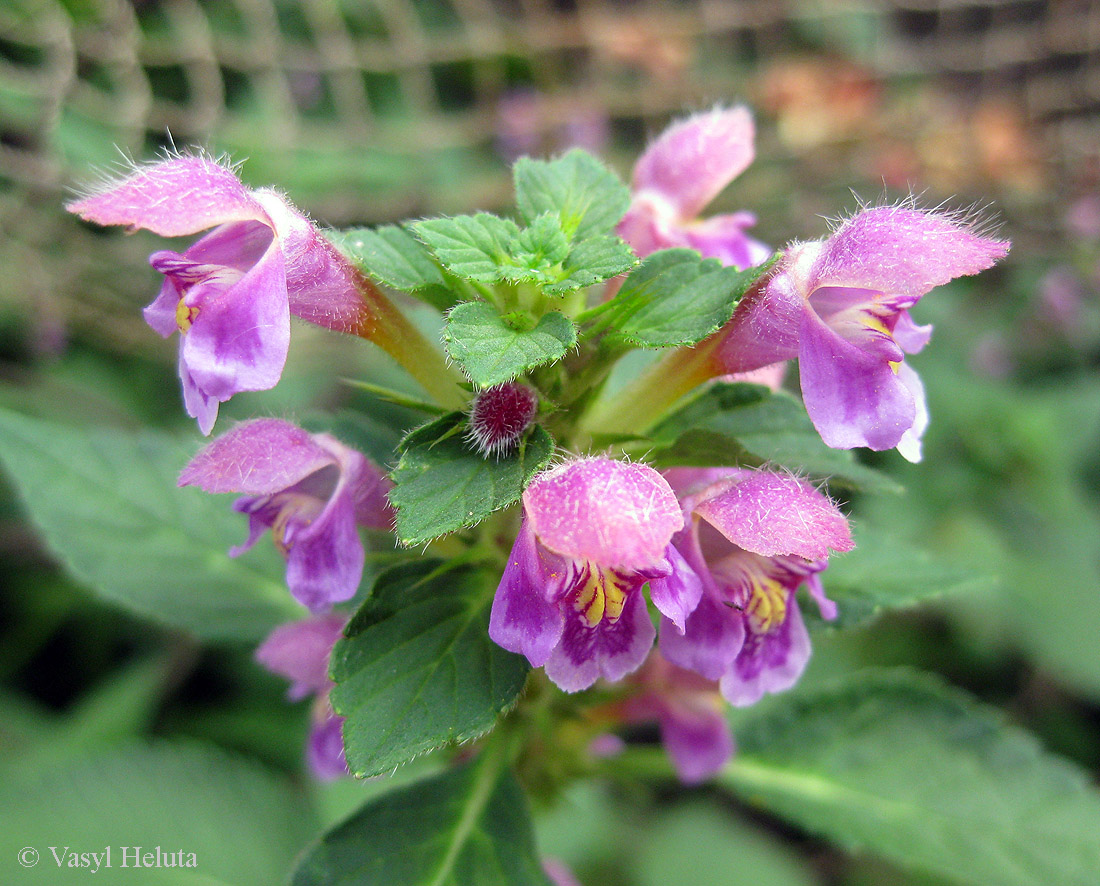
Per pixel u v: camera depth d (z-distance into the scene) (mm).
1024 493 146
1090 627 128
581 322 50
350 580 49
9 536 125
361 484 52
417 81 166
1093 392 160
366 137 157
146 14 151
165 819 73
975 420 151
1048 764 68
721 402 57
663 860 106
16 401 137
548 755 67
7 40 135
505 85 173
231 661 120
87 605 123
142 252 135
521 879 56
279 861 73
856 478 54
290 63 154
